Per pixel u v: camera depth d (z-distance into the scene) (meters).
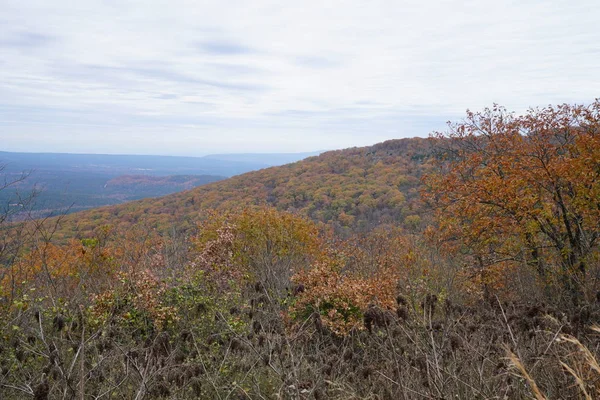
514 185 12.02
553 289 9.45
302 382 4.29
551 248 12.81
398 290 7.64
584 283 7.80
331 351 6.19
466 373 3.64
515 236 12.84
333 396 4.47
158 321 6.89
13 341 5.48
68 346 5.02
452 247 13.94
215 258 11.01
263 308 7.75
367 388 4.41
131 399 4.28
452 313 5.04
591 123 12.24
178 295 7.86
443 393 3.22
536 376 3.78
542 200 12.35
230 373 5.45
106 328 5.35
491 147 15.22
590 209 11.48
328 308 7.61
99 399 4.21
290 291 8.02
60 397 3.81
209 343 6.18
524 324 4.59
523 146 13.29
